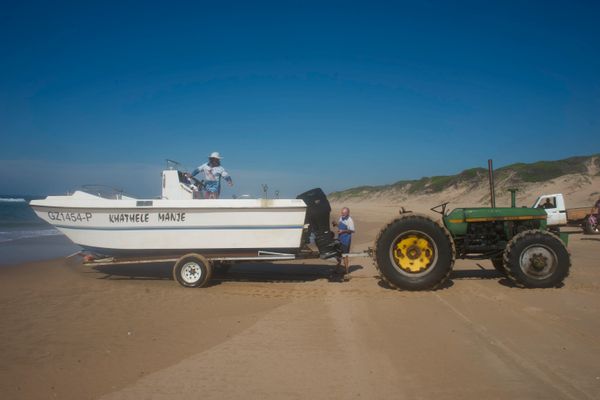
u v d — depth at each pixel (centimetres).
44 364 372
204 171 798
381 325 470
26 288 672
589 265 812
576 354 376
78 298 604
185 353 395
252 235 693
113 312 530
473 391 313
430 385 324
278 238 691
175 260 701
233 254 695
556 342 406
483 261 891
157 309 545
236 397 311
